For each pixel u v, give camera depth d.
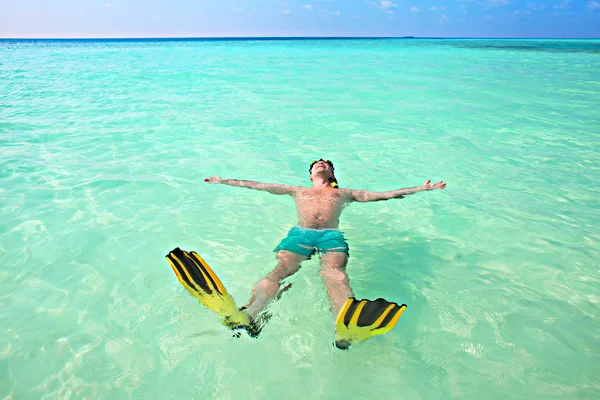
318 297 2.66
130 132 6.55
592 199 4.30
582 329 2.44
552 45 49.06
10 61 20.25
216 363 2.18
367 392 2.01
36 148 5.65
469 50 35.31
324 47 43.69
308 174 4.99
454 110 8.73
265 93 10.61
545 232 3.62
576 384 2.06
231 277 2.95
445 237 3.56
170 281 2.88
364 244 3.45
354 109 8.72
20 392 2.00
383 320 2.19
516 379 2.09
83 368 2.14
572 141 6.41
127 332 2.39
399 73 15.89
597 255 3.25
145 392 2.01
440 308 2.62
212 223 3.77
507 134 6.80
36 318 2.49
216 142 6.13
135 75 14.02
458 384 2.05
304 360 2.19
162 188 4.48
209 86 11.66
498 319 2.53
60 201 4.07
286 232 3.66
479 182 4.78
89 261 3.10
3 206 3.91
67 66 17.44
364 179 4.86
